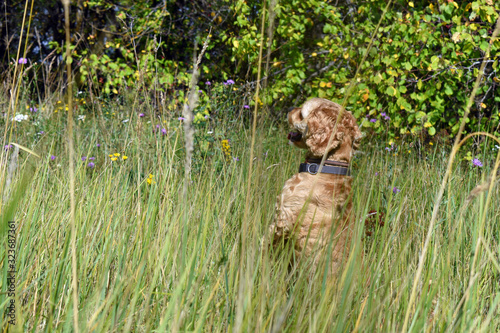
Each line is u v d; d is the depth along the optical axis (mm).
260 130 1532
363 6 5762
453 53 5113
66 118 4672
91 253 2127
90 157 3838
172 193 2625
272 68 6844
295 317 1681
